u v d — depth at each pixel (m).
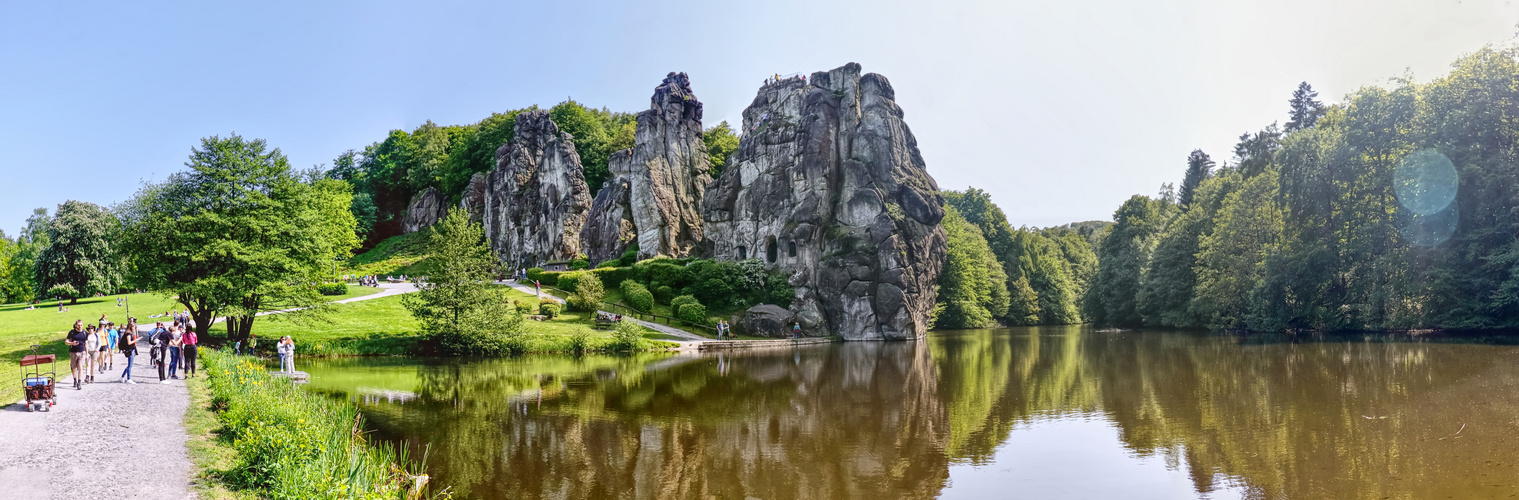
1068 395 31.41
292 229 42.91
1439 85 48.50
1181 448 21.58
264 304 41.56
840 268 66.75
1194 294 70.81
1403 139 49.78
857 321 65.25
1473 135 46.78
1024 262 106.00
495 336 47.06
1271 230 62.19
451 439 22.70
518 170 100.56
